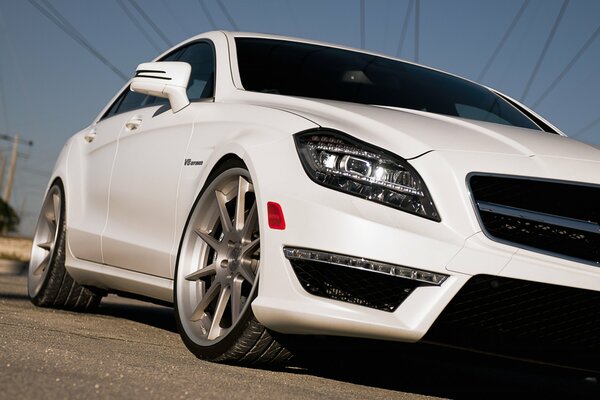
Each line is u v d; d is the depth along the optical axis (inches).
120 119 194.7
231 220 146.7
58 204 210.7
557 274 118.4
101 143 196.2
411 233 117.5
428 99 170.7
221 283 138.6
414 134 127.0
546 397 149.6
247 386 107.0
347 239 118.4
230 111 149.3
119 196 177.0
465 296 116.9
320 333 121.7
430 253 116.7
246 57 167.5
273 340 128.4
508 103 189.2
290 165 126.1
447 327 117.4
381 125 129.0
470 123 142.3
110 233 177.2
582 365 123.2
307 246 121.0
